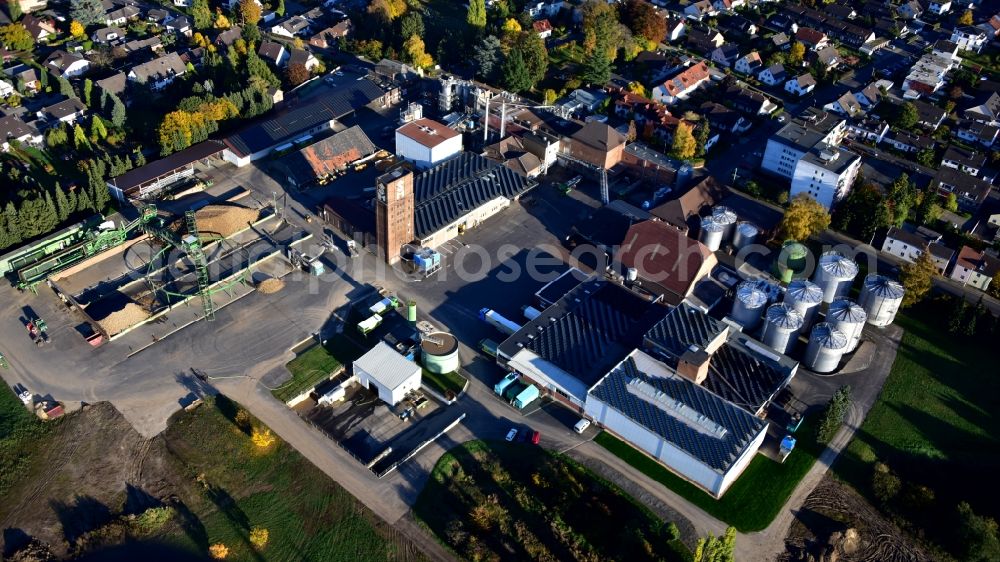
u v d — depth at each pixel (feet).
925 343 493.77
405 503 388.78
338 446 414.41
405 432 425.69
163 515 378.12
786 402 449.48
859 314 472.44
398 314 499.51
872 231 570.05
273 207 586.86
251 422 422.41
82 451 409.28
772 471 410.93
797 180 598.75
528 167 625.82
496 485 397.60
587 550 368.48
